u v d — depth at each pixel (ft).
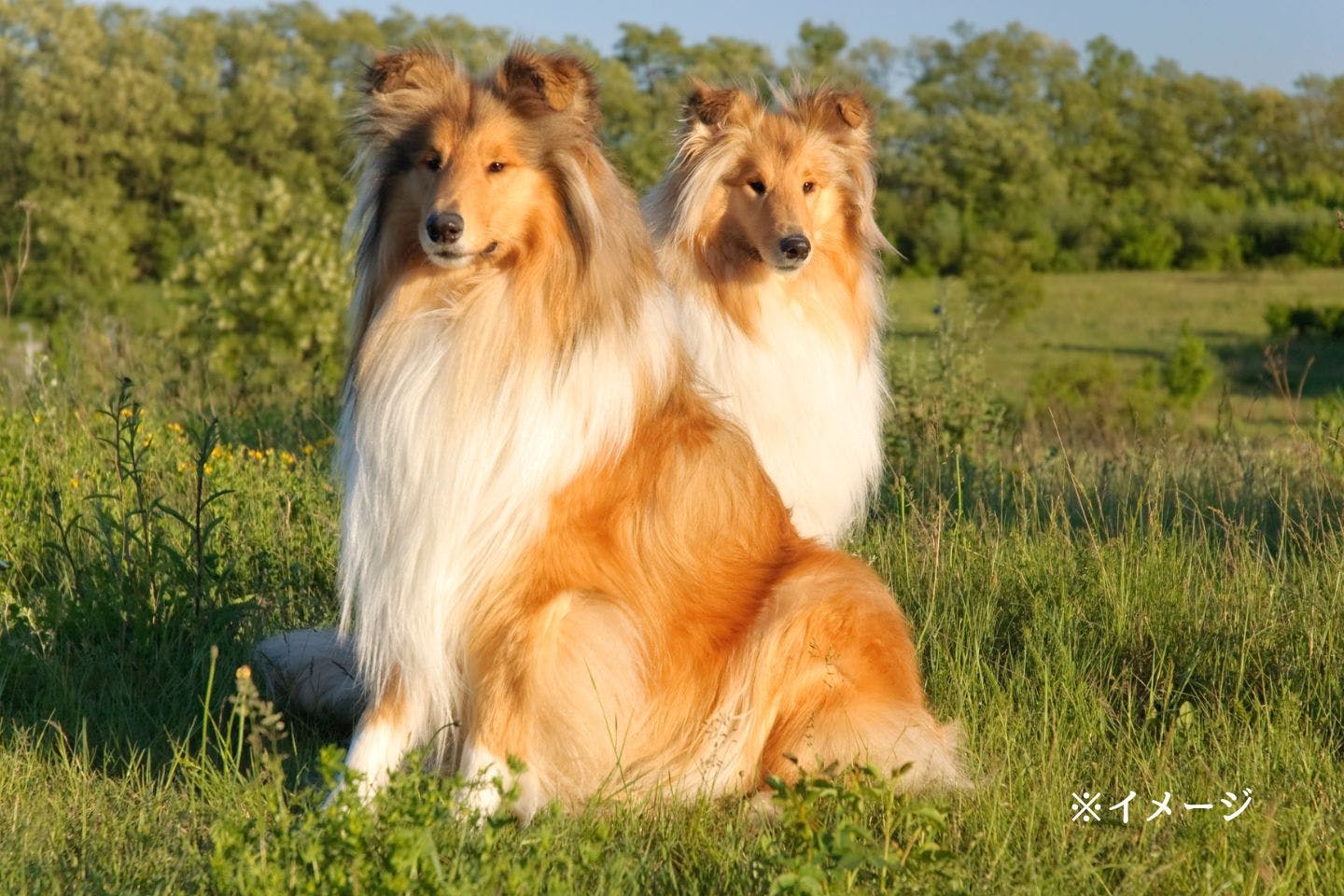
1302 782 14.08
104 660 16.93
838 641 13.79
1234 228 233.96
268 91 184.65
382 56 13.71
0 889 11.22
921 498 25.05
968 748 14.87
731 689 13.62
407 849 9.95
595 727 13.09
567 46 14.32
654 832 12.85
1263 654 17.54
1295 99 286.25
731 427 14.42
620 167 14.51
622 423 13.17
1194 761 14.48
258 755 14.32
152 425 27.61
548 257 13.05
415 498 12.96
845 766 13.28
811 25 292.81
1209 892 11.58
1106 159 270.46
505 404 12.84
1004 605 19.77
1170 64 301.43
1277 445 32.71
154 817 13.12
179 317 65.41
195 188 166.40
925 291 180.24
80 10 193.06
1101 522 24.44
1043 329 172.55
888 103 264.52
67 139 166.30
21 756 14.80
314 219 68.13
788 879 10.25
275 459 26.91
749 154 19.11
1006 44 294.25
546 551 12.89
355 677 15.64
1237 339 156.87
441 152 12.98
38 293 144.15
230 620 17.67
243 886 10.14
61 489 22.11
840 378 19.54
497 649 12.97
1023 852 12.60
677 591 13.56
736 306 19.02
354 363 13.87
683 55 239.30
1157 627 18.48
